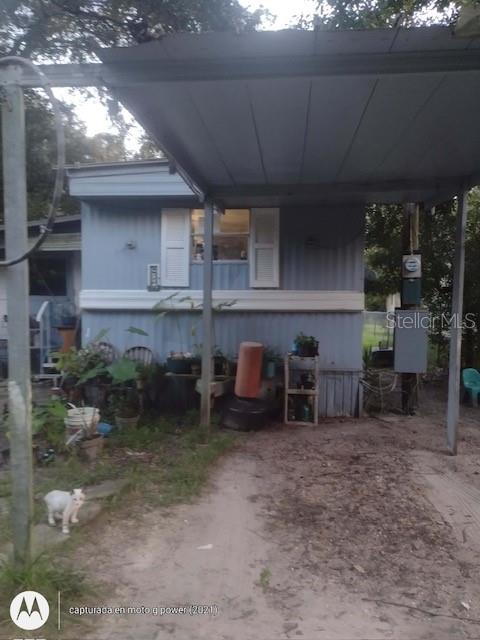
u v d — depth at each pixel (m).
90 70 2.87
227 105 3.52
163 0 5.01
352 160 4.70
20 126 2.57
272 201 6.42
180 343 7.34
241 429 6.13
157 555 3.10
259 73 2.86
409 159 4.64
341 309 6.97
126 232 7.34
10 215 2.58
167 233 7.25
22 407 2.60
